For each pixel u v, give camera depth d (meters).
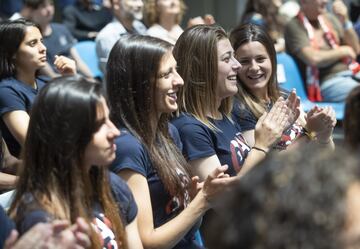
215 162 5.84
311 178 2.14
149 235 4.93
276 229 2.10
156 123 5.23
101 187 4.45
